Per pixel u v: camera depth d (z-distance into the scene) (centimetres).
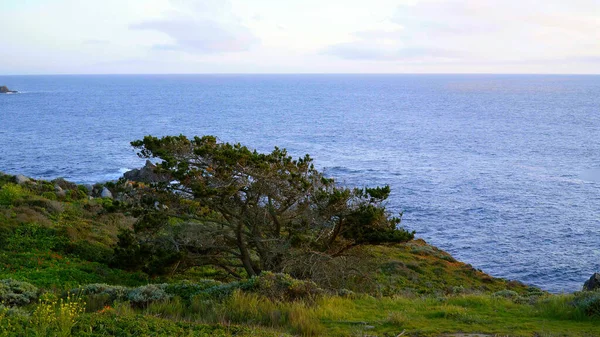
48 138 10806
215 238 2308
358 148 10369
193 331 1021
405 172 7888
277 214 2214
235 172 2098
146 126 13612
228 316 1200
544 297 1530
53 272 1950
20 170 7175
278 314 1205
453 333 1108
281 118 16712
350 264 2173
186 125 14062
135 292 1380
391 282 2547
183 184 2080
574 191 6762
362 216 2138
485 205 5997
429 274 2881
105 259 2278
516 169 8306
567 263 4225
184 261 2212
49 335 916
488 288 2805
